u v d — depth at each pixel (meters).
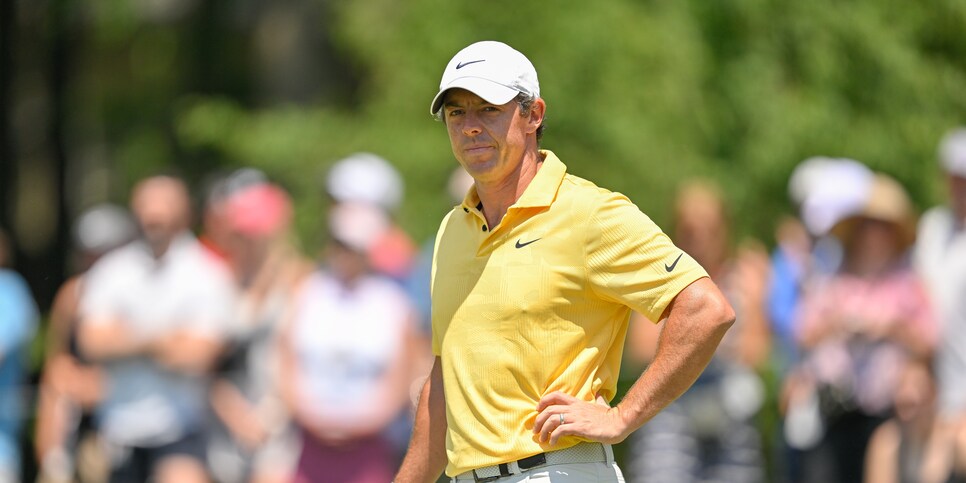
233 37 56.41
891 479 23.48
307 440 23.83
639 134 38.81
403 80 42.50
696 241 24.77
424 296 25.20
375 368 23.83
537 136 13.80
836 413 23.80
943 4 42.28
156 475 23.41
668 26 40.06
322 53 54.72
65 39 55.09
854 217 24.05
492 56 13.21
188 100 52.50
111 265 23.92
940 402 23.64
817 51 41.53
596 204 13.12
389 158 41.28
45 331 39.22
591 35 39.28
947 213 24.73
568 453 13.30
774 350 26.48
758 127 40.69
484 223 13.60
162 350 23.45
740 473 24.30
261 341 24.17
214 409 23.66
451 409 13.64
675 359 12.84
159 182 23.77
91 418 24.09
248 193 24.77
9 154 53.84
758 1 40.91
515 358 13.23
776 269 25.62
